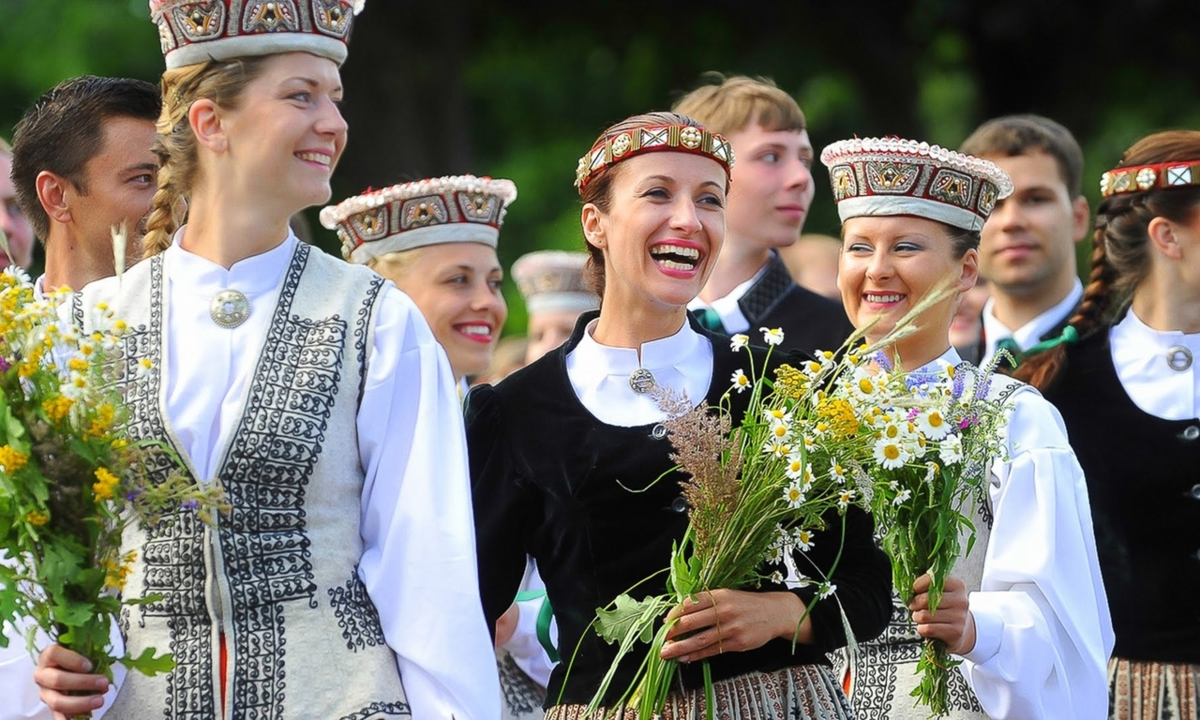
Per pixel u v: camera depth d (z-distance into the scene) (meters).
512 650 14.22
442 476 10.30
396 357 10.38
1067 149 17.22
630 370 11.15
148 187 12.38
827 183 42.62
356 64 37.56
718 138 11.14
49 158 12.34
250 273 10.41
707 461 10.24
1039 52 39.59
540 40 43.47
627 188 11.05
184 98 10.34
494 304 15.28
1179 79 39.28
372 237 15.23
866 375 10.77
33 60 35.53
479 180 15.26
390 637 10.06
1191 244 14.02
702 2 41.56
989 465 12.16
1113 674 13.76
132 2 36.09
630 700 10.60
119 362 10.19
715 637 10.29
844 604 10.67
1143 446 13.85
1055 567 12.16
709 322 16.22
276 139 10.18
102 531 9.59
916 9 39.47
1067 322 15.52
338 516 10.15
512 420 11.21
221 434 10.00
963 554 12.53
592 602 10.84
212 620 9.84
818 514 10.60
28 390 9.66
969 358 17.88
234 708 9.75
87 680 9.59
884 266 12.95
